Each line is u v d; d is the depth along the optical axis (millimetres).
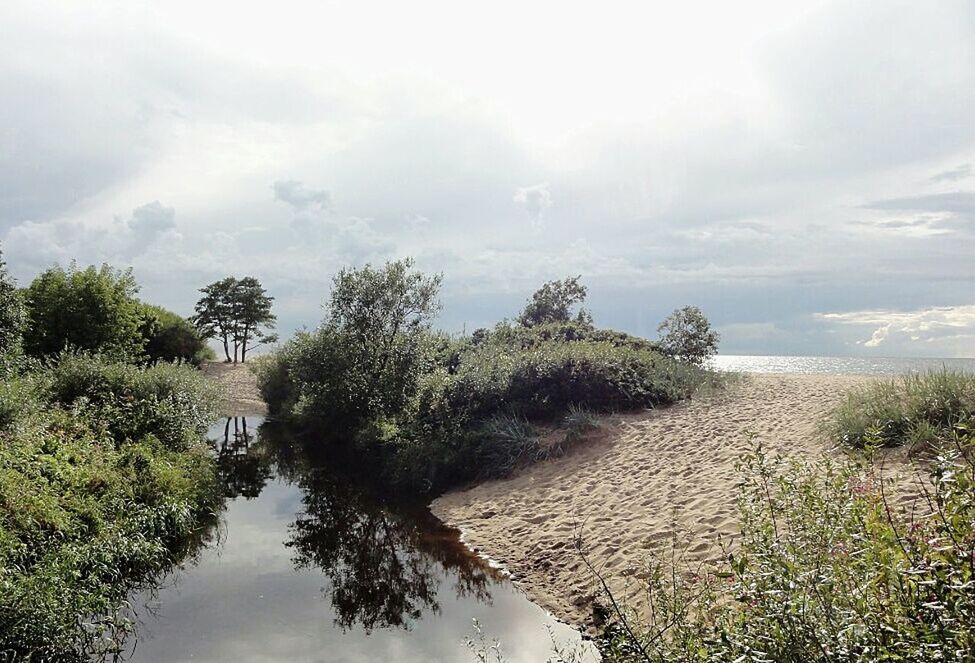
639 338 20875
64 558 6254
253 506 11617
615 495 9289
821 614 3043
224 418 23875
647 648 3904
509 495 10672
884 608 2908
